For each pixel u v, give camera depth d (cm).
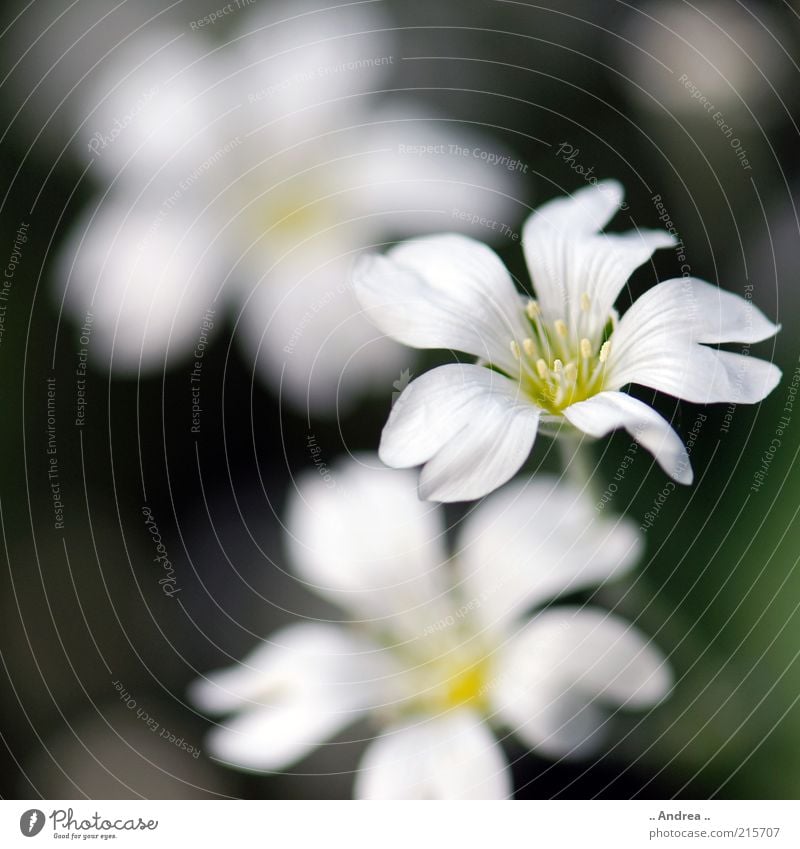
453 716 16
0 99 18
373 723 16
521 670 16
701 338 15
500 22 18
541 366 16
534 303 16
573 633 16
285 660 16
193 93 18
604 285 16
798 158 17
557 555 16
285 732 16
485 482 15
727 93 17
